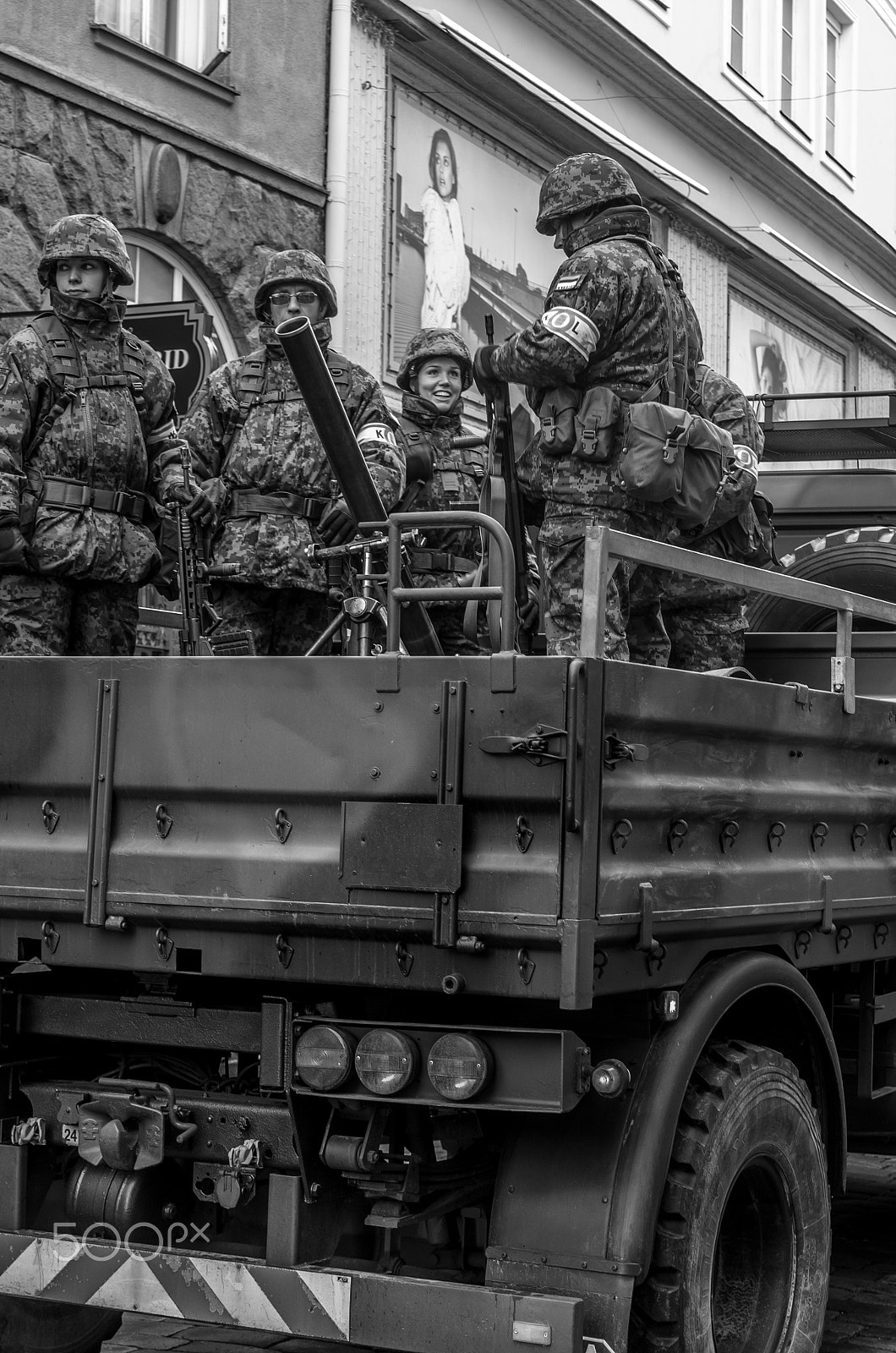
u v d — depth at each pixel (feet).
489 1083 9.93
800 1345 12.02
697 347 15.84
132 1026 11.44
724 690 11.25
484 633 15.61
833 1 67.31
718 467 14.84
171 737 10.78
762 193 60.90
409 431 21.06
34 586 15.98
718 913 11.00
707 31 56.18
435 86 42.47
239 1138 11.02
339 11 38.32
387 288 40.52
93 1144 11.13
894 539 21.03
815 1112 12.36
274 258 16.97
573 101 48.80
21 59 30.01
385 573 12.76
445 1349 9.87
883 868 13.85
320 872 10.25
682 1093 10.66
